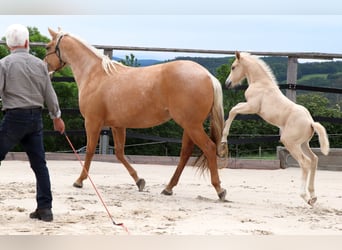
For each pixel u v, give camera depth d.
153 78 9.22
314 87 13.71
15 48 6.79
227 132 9.19
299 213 8.24
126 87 9.44
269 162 13.45
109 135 13.91
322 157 13.52
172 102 8.99
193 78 8.88
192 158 13.58
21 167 12.55
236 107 9.25
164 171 12.79
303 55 13.56
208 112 9.02
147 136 13.82
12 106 6.62
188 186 10.83
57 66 10.34
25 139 6.84
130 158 13.72
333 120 13.73
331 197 9.98
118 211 7.76
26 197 8.59
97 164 13.16
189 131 8.98
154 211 7.89
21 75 6.64
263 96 9.16
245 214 7.98
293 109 8.91
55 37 10.34
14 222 6.81
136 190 10.02
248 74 9.42
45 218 6.89
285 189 10.77
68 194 9.12
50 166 12.77
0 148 6.64
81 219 7.12
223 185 11.09
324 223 7.57
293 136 8.82
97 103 9.72
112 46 13.63
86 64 9.99
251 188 10.79
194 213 7.88
